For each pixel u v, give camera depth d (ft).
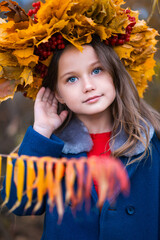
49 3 3.90
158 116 5.11
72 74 4.28
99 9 4.18
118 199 4.29
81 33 4.20
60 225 4.40
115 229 4.20
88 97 4.21
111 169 2.29
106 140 4.66
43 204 4.75
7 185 2.70
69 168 2.39
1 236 10.05
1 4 4.17
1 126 11.91
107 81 4.31
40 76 4.70
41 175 2.56
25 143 4.37
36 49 4.28
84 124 4.72
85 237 4.30
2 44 4.16
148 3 7.48
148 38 4.75
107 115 4.74
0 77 4.38
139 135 4.42
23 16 4.28
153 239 4.26
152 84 7.77
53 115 4.77
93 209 4.25
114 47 4.57
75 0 4.09
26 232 10.80
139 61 4.87
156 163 4.48
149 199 4.32
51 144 4.29
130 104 4.56
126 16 4.39
